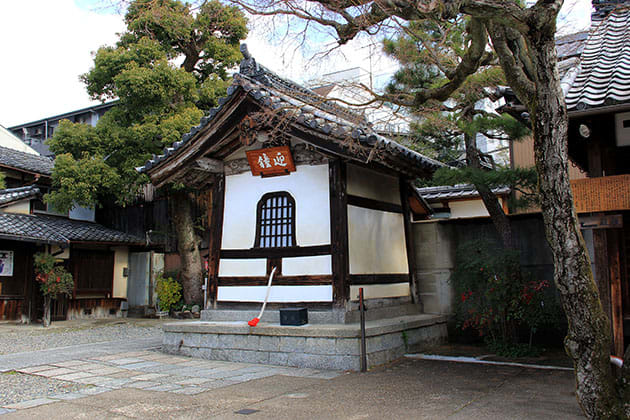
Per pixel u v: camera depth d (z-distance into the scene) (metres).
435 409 4.91
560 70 7.49
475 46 5.86
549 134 4.17
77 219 19.67
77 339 11.74
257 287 8.89
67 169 15.22
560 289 4.10
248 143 8.80
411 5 4.76
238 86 8.35
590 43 8.12
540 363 7.30
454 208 16.05
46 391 5.87
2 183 14.52
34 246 16.19
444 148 12.90
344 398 5.41
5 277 15.62
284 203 8.96
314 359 7.28
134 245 19.02
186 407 5.09
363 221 8.84
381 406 5.06
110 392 5.78
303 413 4.84
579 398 3.95
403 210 10.25
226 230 9.50
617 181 5.80
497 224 8.91
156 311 18.69
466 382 6.14
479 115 8.97
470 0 4.21
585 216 6.00
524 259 9.26
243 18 16.22
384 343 7.66
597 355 3.90
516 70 4.85
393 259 9.62
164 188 16.72
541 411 4.77
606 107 5.80
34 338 12.00
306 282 8.37
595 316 3.95
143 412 4.93
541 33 4.11
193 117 15.20
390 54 8.49
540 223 9.16
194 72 17.66
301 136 8.09
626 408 3.76
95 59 15.95
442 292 10.02
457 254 9.59
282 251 8.73
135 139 15.41
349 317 7.92
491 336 8.77
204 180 10.66
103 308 18.45
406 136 9.62
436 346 9.15
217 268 9.45
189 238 17.38
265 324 8.07
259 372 6.96
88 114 24.89
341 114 7.53
